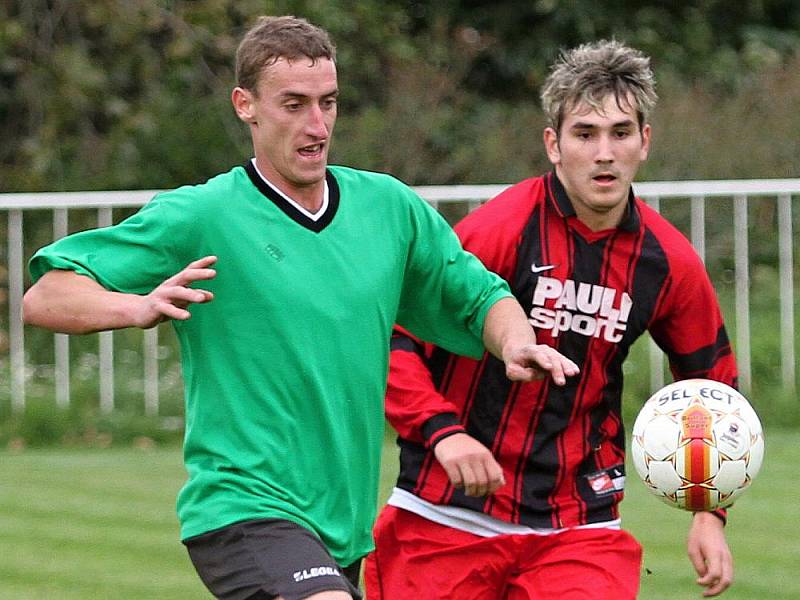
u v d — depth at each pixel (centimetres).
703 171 4459
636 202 1577
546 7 5116
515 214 1569
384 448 3031
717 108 4709
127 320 1227
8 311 3994
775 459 2875
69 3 4669
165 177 4662
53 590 2033
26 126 4747
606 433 1582
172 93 4712
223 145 4697
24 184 4519
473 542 1564
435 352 1570
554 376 1330
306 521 1320
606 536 1555
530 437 1552
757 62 5059
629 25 5300
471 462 1470
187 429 1354
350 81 4838
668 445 1513
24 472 2822
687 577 2094
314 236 1353
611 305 1559
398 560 1617
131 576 2108
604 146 1511
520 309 1465
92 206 3180
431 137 4641
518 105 5206
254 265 1330
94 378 3297
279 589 1259
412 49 4841
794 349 3328
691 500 1518
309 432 1334
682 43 5322
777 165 4497
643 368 3259
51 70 4594
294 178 1335
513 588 1581
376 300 1369
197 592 2027
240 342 1326
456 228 1600
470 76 5306
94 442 3166
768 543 2278
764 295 3834
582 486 1570
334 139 4588
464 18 5353
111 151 4588
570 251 1556
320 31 1350
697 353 1594
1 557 2205
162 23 4600
